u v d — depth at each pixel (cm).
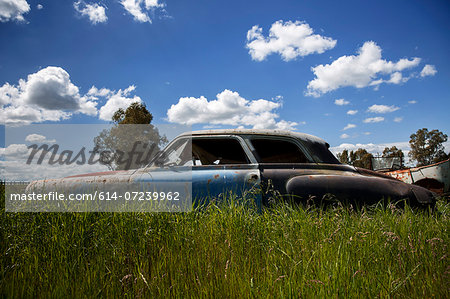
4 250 226
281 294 151
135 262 209
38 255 221
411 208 285
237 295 165
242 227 243
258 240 232
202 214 276
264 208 286
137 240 239
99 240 240
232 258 200
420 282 175
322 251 199
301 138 346
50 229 253
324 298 151
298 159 366
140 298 165
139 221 263
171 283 180
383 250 211
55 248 230
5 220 274
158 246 229
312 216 262
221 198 295
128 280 186
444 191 781
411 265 192
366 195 288
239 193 296
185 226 254
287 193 292
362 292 160
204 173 313
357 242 218
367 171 337
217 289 169
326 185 292
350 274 174
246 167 317
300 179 297
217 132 355
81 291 170
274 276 179
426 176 812
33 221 268
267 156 388
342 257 189
